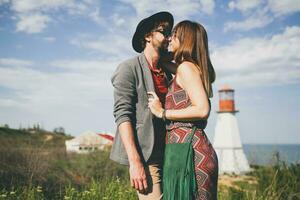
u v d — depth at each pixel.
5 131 24.02
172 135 3.39
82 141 23.83
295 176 7.59
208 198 3.26
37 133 29.19
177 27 3.59
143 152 3.48
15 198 6.32
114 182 7.55
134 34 3.78
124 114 3.45
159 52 3.72
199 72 3.41
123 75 3.51
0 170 7.95
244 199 6.80
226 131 32.69
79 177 10.93
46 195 7.34
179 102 3.37
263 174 7.94
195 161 3.26
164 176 3.36
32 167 8.59
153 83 3.57
